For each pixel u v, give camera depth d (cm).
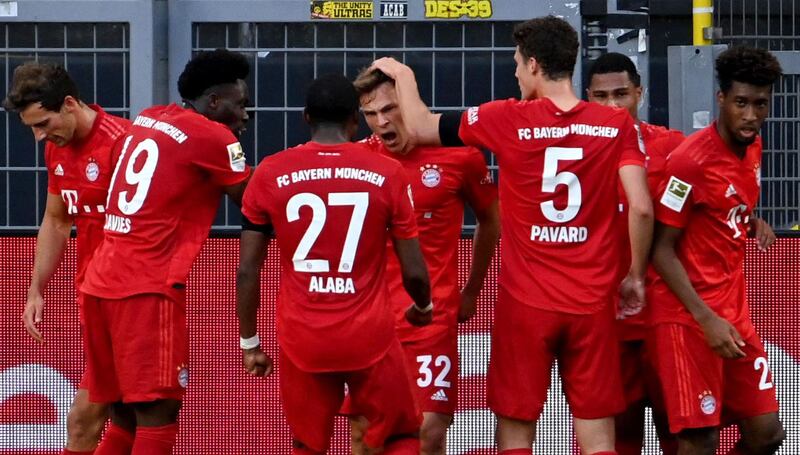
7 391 2367
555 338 1883
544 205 1853
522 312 1877
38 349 2367
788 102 2931
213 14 2969
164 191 1978
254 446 2361
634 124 1877
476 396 2342
